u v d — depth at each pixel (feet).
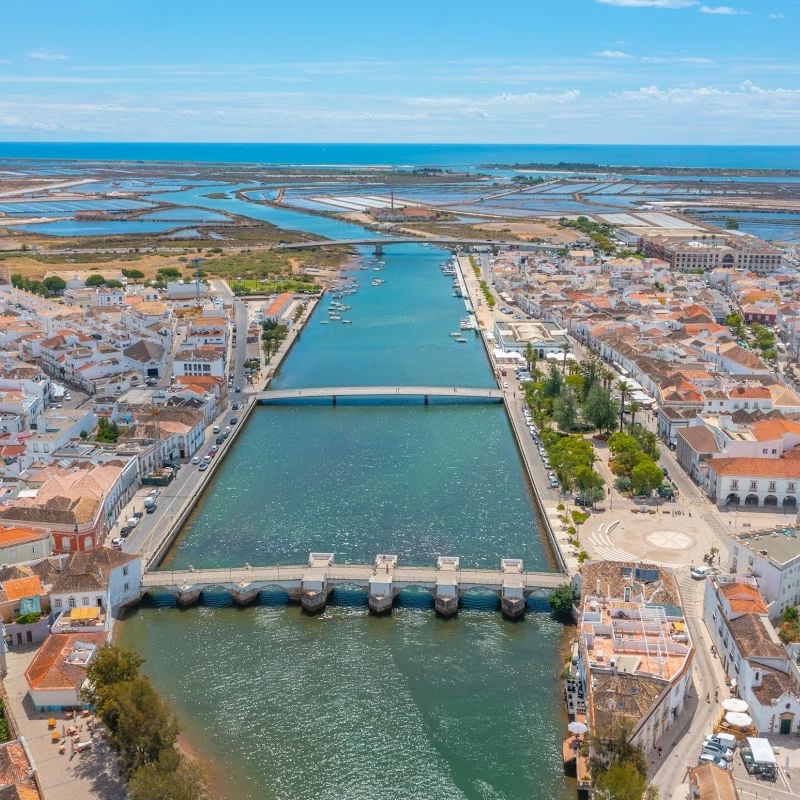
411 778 632.79
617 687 639.35
